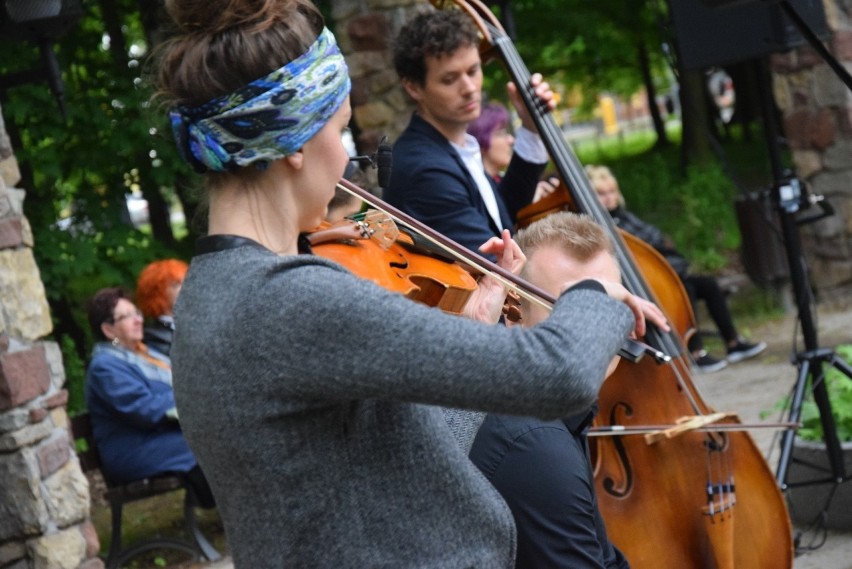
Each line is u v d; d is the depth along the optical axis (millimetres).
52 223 11281
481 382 2002
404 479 2154
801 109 11867
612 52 21797
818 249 11977
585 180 5133
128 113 11578
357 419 2141
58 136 11195
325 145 2211
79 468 6301
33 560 6031
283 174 2203
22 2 6824
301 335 2033
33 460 6004
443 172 4652
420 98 4820
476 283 3230
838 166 11727
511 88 5301
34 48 11297
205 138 2158
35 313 6121
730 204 15469
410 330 2018
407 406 2189
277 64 2123
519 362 2014
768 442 7703
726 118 31531
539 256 3258
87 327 11805
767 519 4387
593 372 2061
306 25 2162
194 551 7598
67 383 10703
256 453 2078
